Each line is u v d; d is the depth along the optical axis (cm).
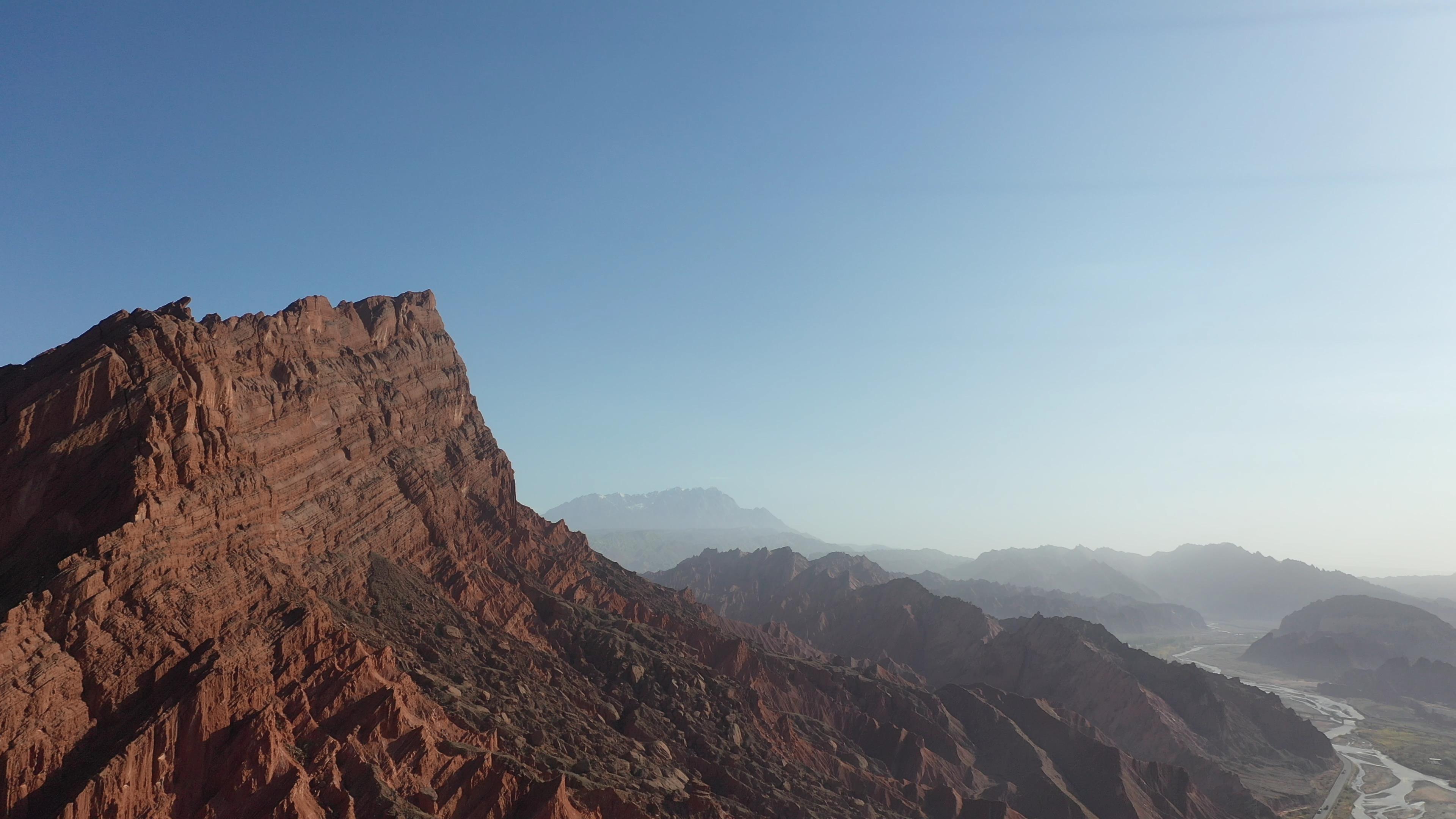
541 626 13238
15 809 5109
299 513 10288
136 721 5872
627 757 10050
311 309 11800
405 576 11625
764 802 10581
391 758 7112
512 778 7675
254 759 6128
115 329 7556
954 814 13275
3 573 6200
